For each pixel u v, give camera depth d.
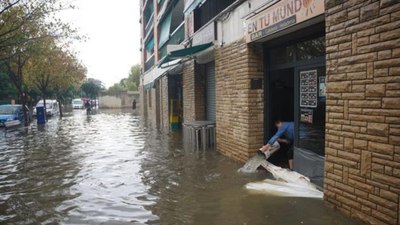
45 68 28.91
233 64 8.58
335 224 4.44
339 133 4.73
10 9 14.89
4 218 5.35
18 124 23.47
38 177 7.99
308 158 6.25
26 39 15.77
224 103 9.27
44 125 23.70
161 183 6.94
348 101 4.55
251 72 7.84
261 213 4.95
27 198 6.36
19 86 23.48
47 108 34.16
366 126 4.27
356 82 4.41
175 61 15.34
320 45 6.09
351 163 4.54
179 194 6.12
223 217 4.91
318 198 5.41
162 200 5.86
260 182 6.48
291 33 6.63
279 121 7.71
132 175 7.78
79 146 12.80
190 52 10.73
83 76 40.28
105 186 6.96
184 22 14.43
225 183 6.58
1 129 20.94
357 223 4.40
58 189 6.89
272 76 7.96
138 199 6.01
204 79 13.16
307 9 5.49
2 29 14.87
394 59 3.87
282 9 6.24
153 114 28.03
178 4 16.53
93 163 9.38
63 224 4.99
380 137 4.08
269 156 7.61
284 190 5.89
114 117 31.41
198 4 10.76
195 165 8.34
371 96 4.19
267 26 6.80
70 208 5.69
